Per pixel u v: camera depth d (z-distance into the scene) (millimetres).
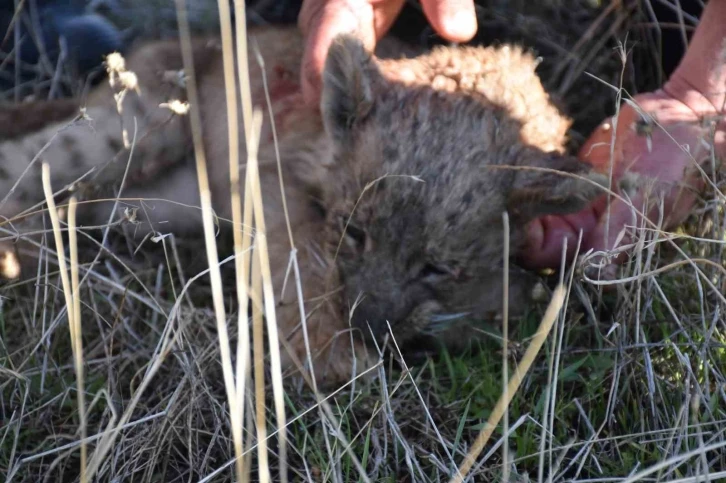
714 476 700
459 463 775
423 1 927
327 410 724
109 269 884
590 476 764
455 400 831
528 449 779
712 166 849
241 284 676
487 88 887
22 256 928
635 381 812
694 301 870
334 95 863
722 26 915
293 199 929
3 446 781
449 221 830
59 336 870
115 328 827
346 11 924
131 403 705
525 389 823
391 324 837
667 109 927
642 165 892
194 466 768
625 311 830
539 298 914
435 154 838
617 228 871
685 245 905
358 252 853
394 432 763
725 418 773
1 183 965
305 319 795
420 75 891
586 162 872
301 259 910
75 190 923
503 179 843
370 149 853
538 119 902
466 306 881
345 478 754
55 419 815
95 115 987
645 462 766
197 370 807
